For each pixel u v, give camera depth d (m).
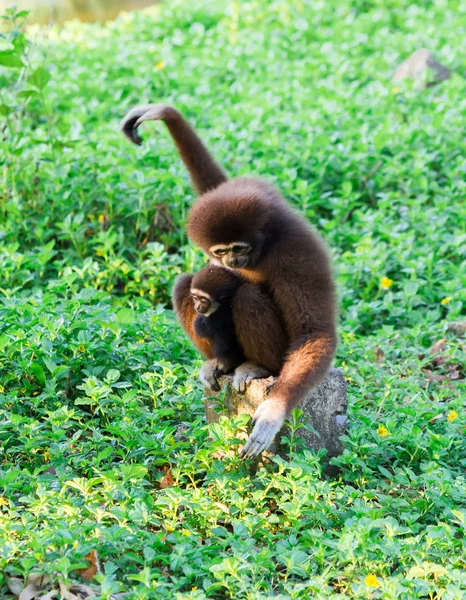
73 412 10.45
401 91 24.19
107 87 25.41
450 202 18.53
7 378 11.34
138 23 33.34
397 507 9.59
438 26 30.50
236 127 21.19
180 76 26.59
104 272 15.05
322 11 32.62
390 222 17.44
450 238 17.09
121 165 17.95
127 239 16.77
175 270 15.69
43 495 8.80
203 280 10.23
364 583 8.05
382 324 15.23
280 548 8.61
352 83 25.47
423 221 17.62
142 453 10.30
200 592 7.77
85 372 11.48
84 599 7.75
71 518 8.55
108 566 8.02
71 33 32.25
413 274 15.73
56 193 16.77
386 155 20.39
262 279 10.33
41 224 16.34
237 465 10.18
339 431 10.59
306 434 10.38
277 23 32.12
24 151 18.16
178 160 18.77
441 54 27.64
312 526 9.30
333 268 10.55
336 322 10.28
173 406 11.40
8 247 15.07
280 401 9.60
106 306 12.98
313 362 9.79
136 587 7.74
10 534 8.52
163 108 11.89
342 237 17.34
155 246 15.62
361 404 11.61
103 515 8.62
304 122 21.66
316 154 19.36
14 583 7.99
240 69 28.09
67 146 18.77
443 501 9.54
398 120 22.56
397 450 10.81
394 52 27.94
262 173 18.69
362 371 12.77
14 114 18.42
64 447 10.04
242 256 10.01
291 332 10.16
